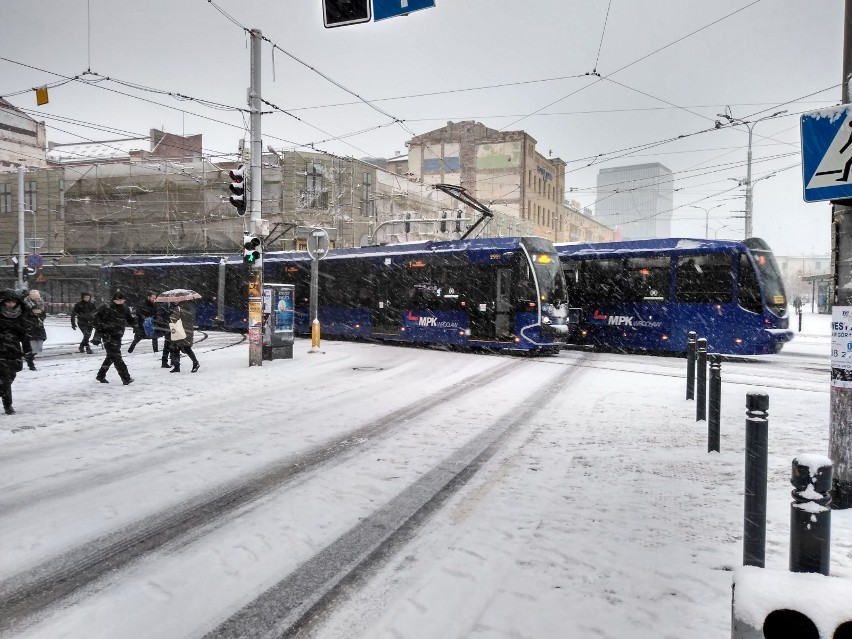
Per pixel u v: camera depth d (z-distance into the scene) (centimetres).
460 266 1655
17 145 4375
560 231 6325
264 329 1406
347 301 1930
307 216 3259
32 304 1451
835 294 437
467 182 5272
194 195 3412
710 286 1511
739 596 201
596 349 1750
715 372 612
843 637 186
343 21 802
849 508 431
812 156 412
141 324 1554
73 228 3612
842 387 433
